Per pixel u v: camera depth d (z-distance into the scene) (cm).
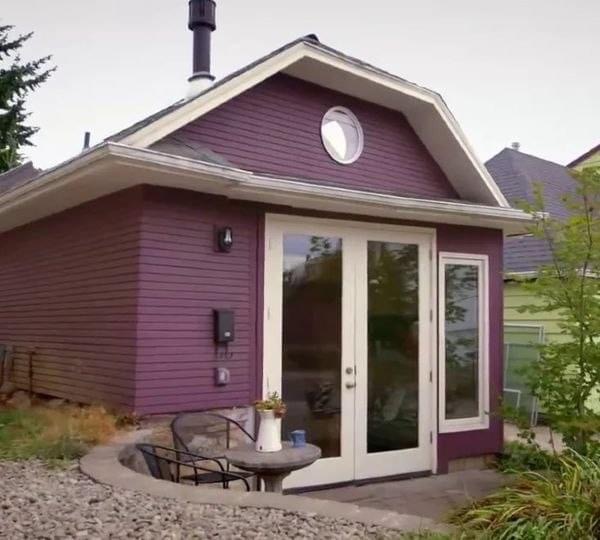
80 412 582
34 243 774
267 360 620
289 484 634
